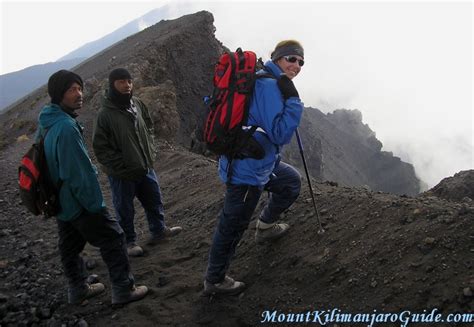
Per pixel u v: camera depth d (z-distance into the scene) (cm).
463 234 382
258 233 501
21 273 566
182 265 534
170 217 729
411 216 441
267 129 367
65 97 391
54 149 379
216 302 437
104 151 517
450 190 736
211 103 375
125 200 551
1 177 1262
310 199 575
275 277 450
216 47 3844
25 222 811
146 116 578
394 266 388
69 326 429
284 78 368
